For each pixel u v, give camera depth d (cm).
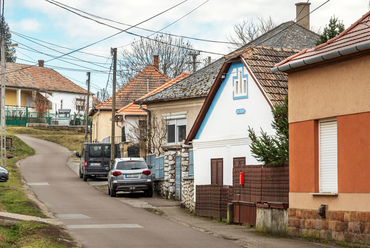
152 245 1435
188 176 2498
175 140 3469
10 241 1480
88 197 2878
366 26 1490
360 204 1341
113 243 1473
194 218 2172
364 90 1351
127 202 2703
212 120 2319
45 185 3400
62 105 8412
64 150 5981
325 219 1454
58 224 1886
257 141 1748
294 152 1594
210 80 3288
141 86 5297
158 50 6981
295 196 1579
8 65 8150
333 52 1405
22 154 5416
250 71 2059
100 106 5150
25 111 7700
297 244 1434
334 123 1470
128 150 4138
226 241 1511
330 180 1476
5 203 2406
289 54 2216
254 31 5744
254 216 1831
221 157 2252
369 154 1325
